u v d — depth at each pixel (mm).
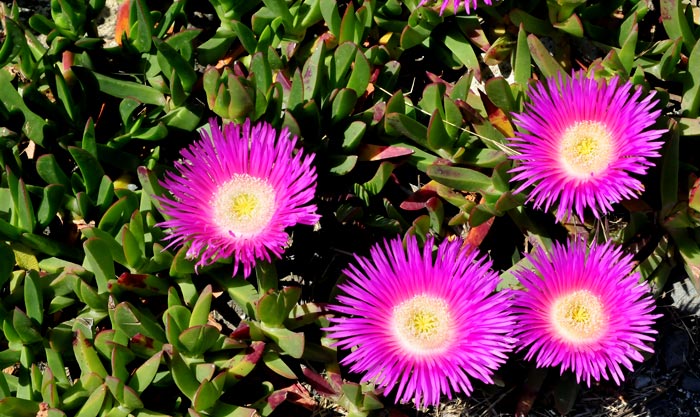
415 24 669
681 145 657
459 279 584
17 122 647
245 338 613
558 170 592
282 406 641
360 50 622
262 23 664
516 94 640
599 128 596
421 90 700
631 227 632
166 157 679
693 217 630
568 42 675
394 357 579
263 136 591
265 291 608
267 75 613
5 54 632
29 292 598
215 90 610
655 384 640
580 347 576
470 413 636
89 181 634
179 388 611
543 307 583
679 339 645
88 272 630
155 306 643
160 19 676
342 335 579
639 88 589
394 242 592
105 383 587
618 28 683
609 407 637
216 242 585
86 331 619
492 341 569
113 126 679
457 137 644
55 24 662
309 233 664
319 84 632
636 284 601
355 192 648
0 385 599
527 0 670
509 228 670
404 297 589
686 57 666
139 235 614
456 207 673
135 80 675
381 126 653
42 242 630
